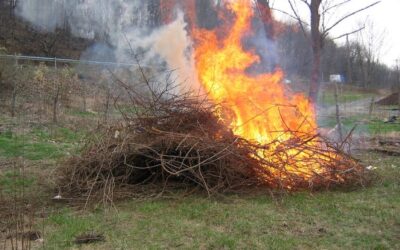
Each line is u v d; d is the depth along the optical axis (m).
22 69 18.16
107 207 5.68
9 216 5.32
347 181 6.79
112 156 6.44
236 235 4.74
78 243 4.51
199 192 6.29
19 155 8.95
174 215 5.37
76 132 11.75
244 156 6.50
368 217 5.37
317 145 7.02
